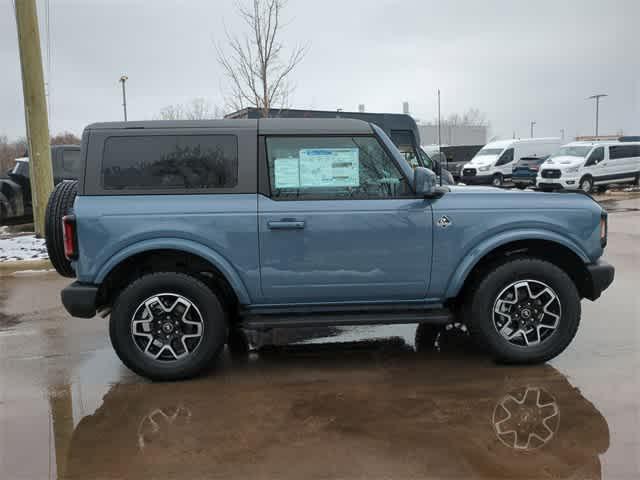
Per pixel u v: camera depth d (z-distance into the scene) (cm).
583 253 483
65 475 329
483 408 404
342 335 586
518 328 482
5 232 1330
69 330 615
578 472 322
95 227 445
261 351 541
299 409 409
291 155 466
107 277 458
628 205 1786
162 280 454
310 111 1407
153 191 457
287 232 459
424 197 471
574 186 2161
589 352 514
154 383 465
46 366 508
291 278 464
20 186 1407
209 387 454
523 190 496
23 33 1032
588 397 420
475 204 474
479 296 473
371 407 410
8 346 564
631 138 2550
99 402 430
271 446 356
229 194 461
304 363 506
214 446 358
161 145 460
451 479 316
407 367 490
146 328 463
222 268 456
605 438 359
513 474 321
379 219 464
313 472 325
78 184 457
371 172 473
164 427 386
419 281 475
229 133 465
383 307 483
